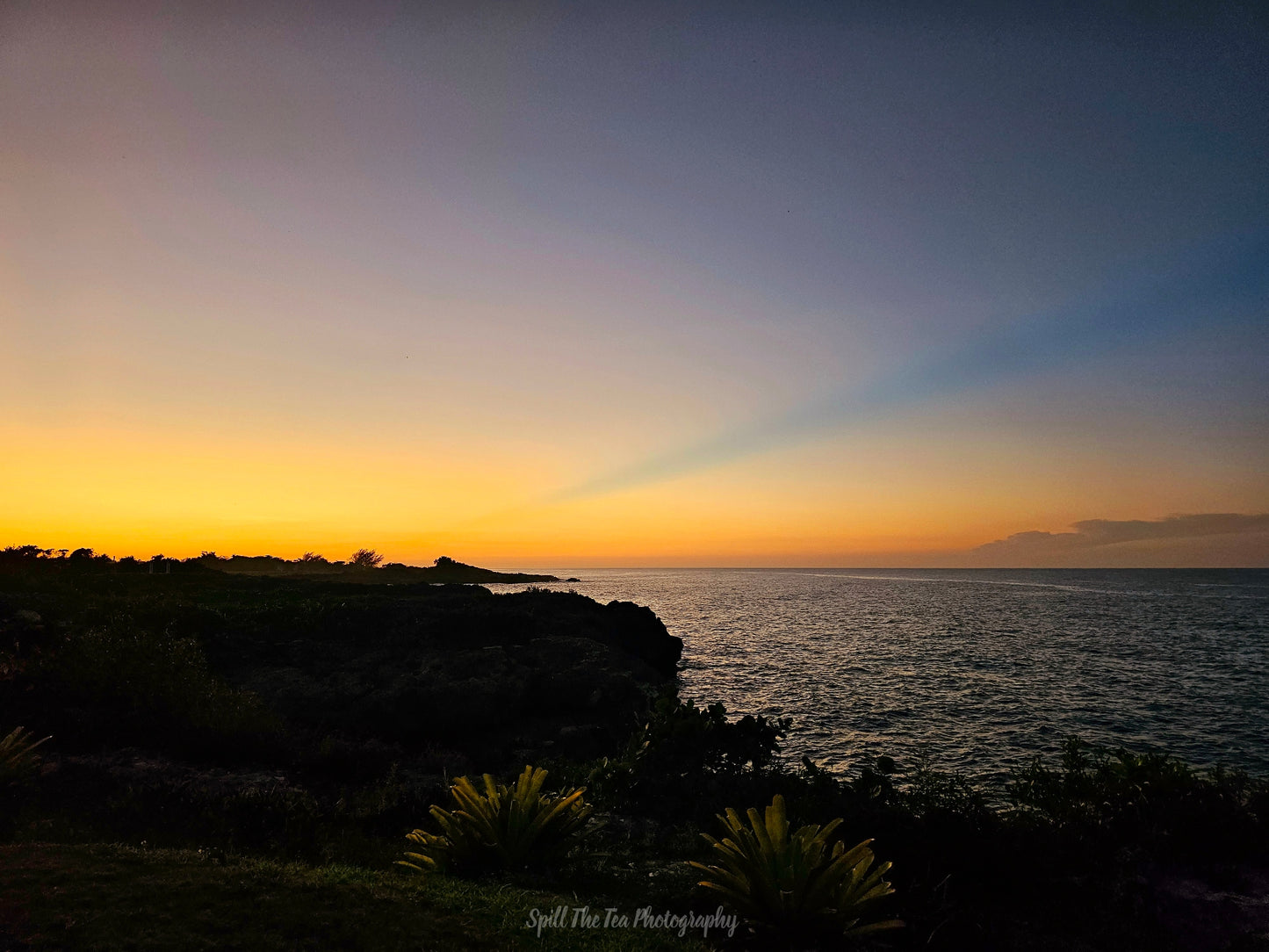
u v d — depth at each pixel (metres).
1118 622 79.56
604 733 24.19
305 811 11.27
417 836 9.94
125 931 6.15
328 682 23.50
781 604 115.38
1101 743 24.45
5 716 16.00
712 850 10.80
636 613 49.72
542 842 9.72
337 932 6.54
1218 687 36.88
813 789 12.52
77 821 10.05
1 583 32.84
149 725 16.62
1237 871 8.83
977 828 9.58
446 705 22.56
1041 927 7.90
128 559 61.47
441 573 171.00
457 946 6.54
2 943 5.77
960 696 34.16
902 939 7.66
